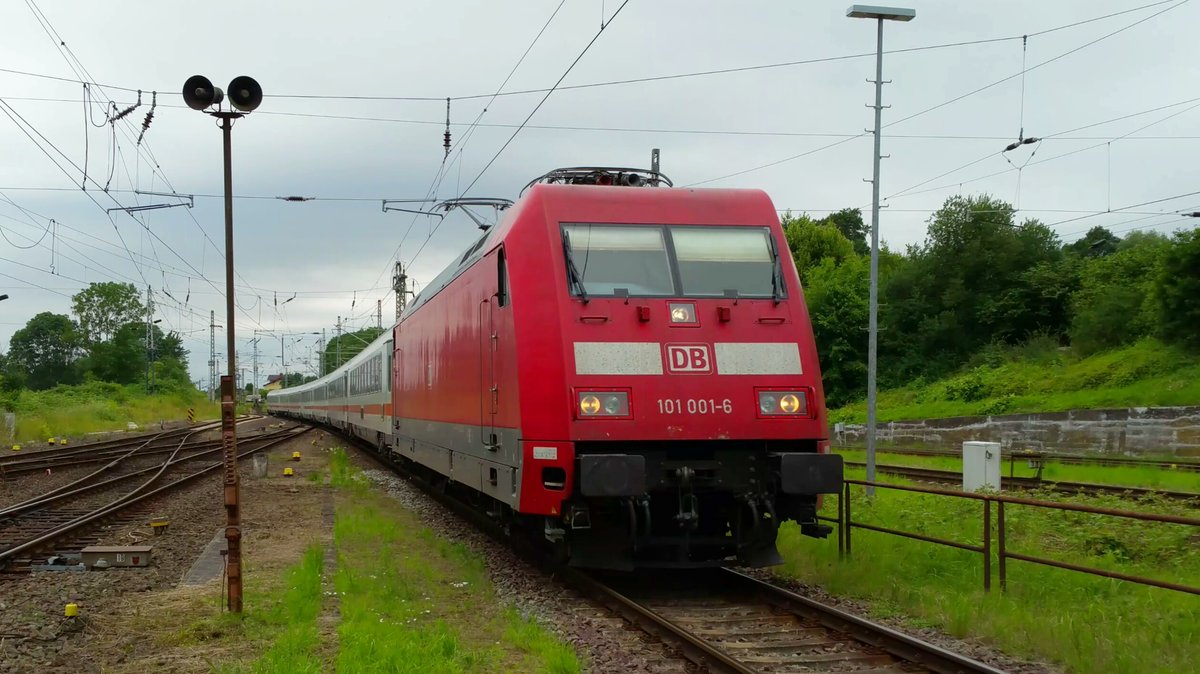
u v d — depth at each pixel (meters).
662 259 10.12
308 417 62.72
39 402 54.19
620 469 8.92
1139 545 11.15
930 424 38.50
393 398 22.69
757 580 9.91
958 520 12.84
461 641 8.04
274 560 11.66
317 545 12.02
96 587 9.94
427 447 16.72
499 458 10.66
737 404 9.57
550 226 10.07
